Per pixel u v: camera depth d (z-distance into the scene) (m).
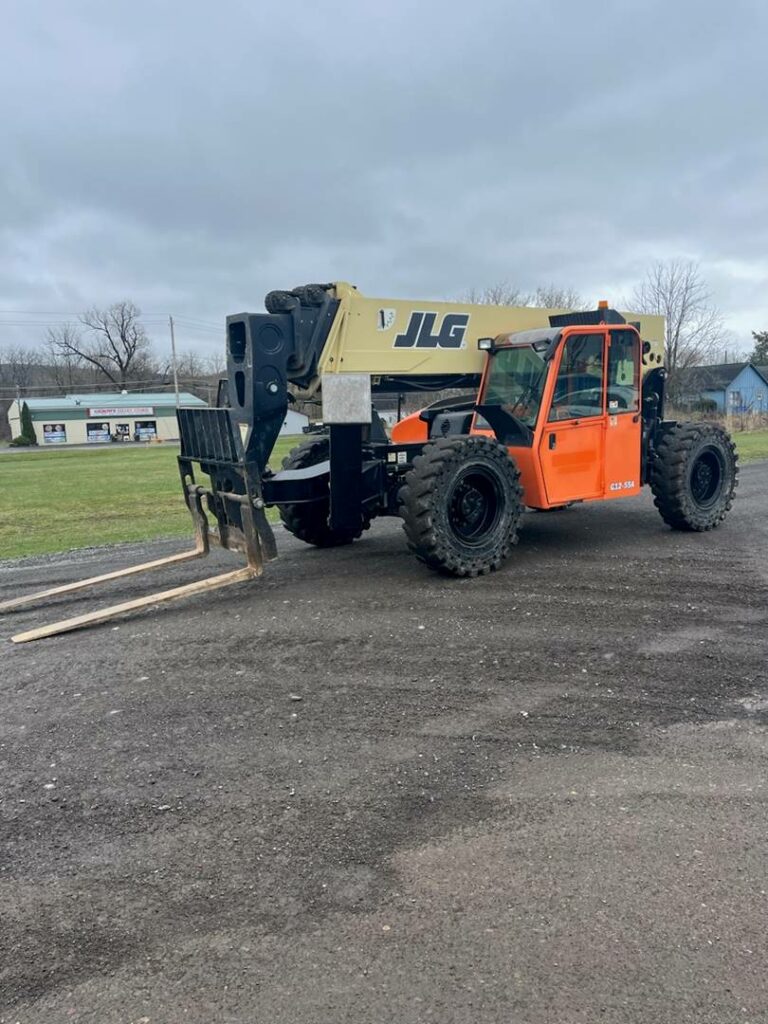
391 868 2.83
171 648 5.29
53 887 2.80
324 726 4.01
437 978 2.30
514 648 5.01
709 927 2.48
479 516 6.76
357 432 6.70
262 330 6.30
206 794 3.39
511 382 7.45
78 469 27.61
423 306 7.11
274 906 2.65
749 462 16.94
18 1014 2.22
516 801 3.25
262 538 6.28
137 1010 2.22
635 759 3.58
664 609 5.74
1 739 4.02
